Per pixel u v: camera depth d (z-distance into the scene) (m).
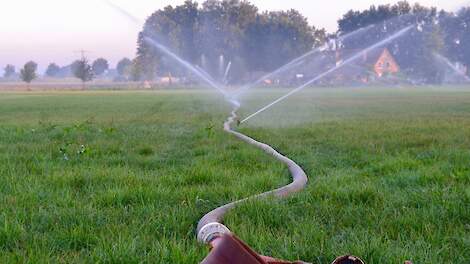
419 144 11.84
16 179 7.42
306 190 6.59
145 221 5.15
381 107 30.23
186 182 7.37
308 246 4.32
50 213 5.46
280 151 11.05
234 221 5.07
